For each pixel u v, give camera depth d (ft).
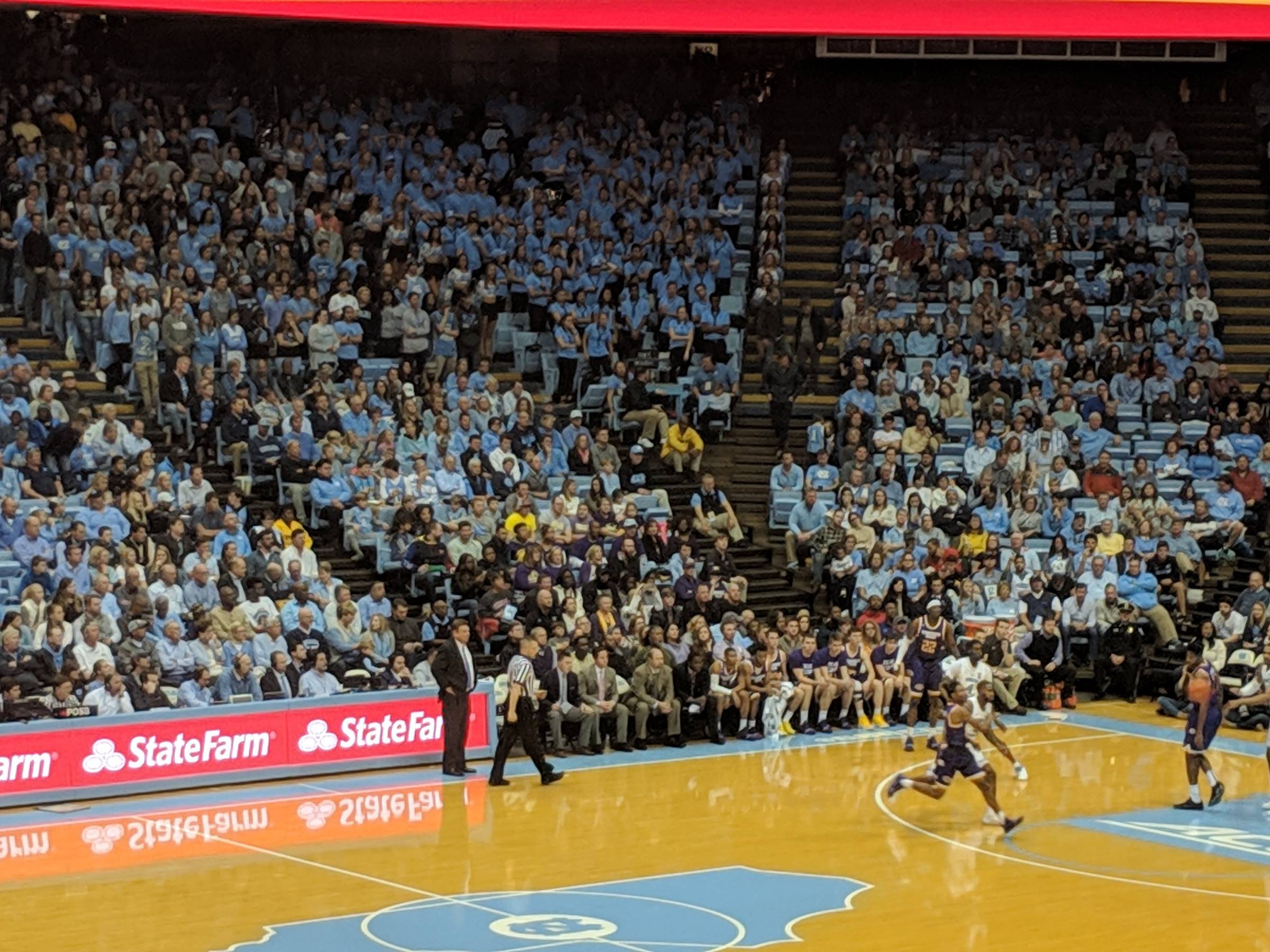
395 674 85.35
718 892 59.93
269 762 79.87
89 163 114.21
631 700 88.63
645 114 137.39
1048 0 92.17
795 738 92.43
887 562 104.78
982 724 73.10
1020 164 136.36
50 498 90.53
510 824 70.85
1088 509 111.04
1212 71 143.74
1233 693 97.86
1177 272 129.49
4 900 58.18
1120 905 58.75
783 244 130.72
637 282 121.80
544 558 96.02
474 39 132.36
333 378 107.76
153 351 101.55
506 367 119.24
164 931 54.34
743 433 119.24
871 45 137.90
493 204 123.85
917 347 121.60
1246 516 111.86
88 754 75.10
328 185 121.70
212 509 91.50
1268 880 62.59
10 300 106.52
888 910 57.67
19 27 115.34
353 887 60.13
